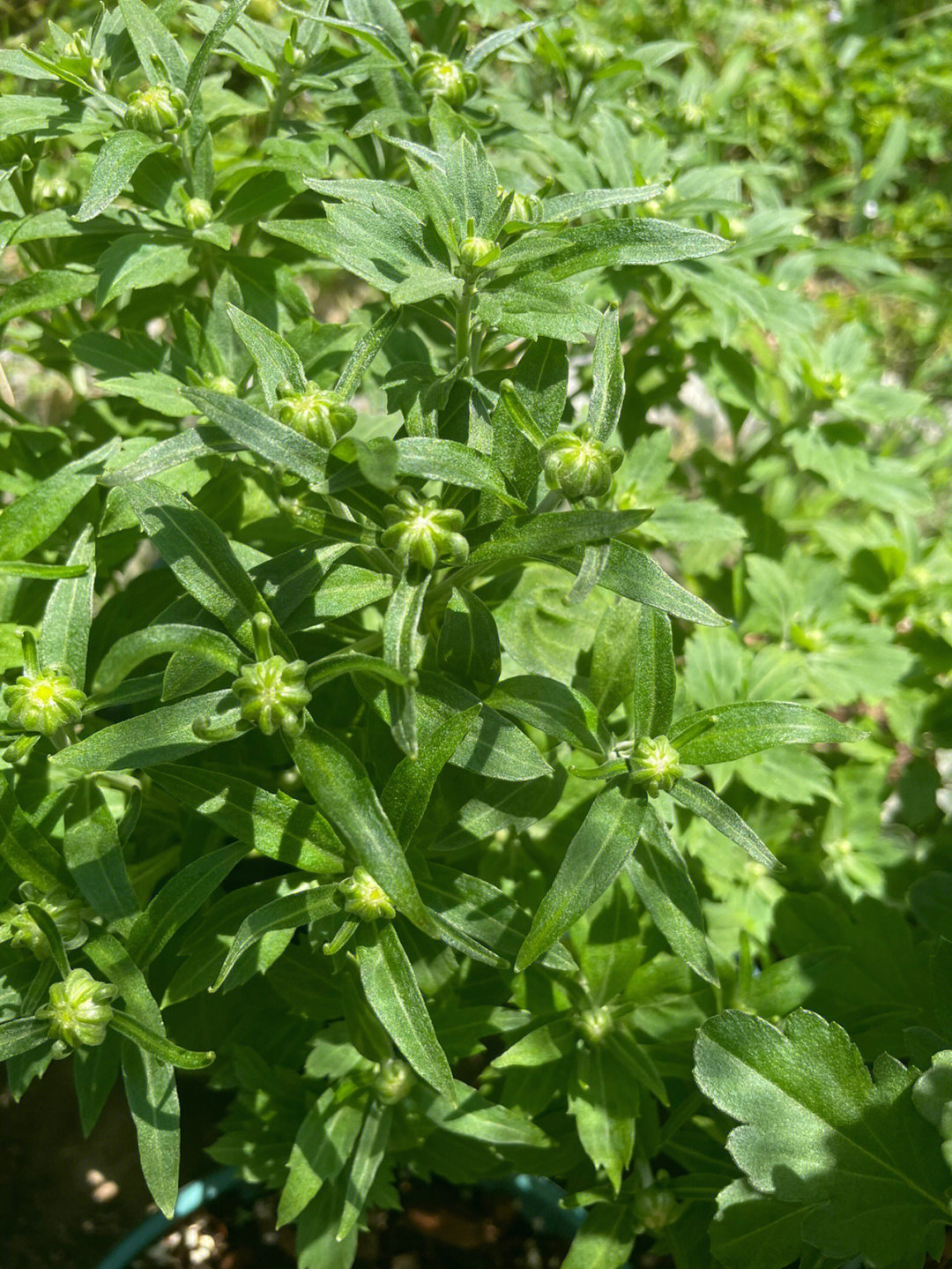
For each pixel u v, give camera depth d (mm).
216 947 275
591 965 307
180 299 365
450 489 263
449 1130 310
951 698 428
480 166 271
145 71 307
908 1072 271
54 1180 421
